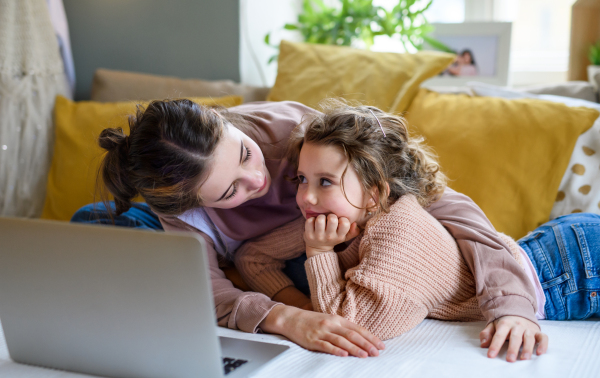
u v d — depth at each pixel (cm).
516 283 85
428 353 76
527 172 122
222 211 107
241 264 108
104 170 98
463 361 72
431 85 186
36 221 68
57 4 179
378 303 84
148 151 87
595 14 176
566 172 124
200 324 64
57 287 70
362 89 146
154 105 91
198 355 66
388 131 95
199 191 89
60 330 73
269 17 201
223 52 182
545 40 206
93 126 157
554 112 126
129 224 115
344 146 88
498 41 179
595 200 121
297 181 103
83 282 68
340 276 91
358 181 89
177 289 64
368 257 87
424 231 89
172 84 169
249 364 72
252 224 107
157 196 91
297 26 195
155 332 67
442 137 130
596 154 124
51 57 172
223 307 92
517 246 95
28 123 164
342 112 93
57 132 161
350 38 184
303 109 124
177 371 68
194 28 183
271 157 108
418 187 98
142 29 188
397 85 144
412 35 183
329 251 92
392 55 150
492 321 81
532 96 146
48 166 167
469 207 100
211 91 166
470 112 132
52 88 171
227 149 87
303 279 109
